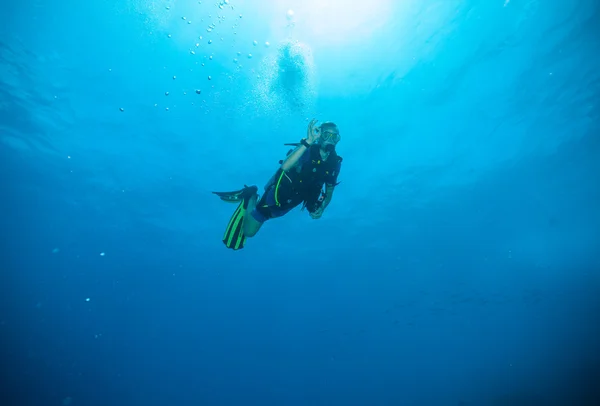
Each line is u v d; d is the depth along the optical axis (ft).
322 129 10.11
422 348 175.52
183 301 140.15
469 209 73.67
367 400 147.13
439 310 129.59
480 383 93.25
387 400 138.82
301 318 141.59
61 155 60.90
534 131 55.62
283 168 9.96
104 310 159.33
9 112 53.01
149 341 203.51
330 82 41.22
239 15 35.29
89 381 136.46
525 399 66.85
